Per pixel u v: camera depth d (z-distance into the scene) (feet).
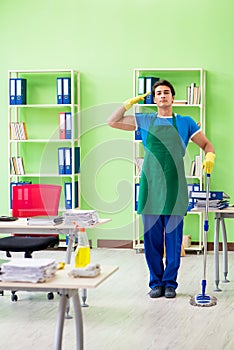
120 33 30.09
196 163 28.60
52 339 16.31
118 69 30.12
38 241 20.38
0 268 12.42
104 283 22.53
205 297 19.83
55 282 12.16
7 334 16.74
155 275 20.58
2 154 30.99
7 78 30.91
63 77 29.53
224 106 29.22
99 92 30.27
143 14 29.89
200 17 29.40
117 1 30.07
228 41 29.19
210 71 29.35
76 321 13.47
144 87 28.99
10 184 30.17
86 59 30.37
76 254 13.07
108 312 18.78
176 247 20.22
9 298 20.54
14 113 30.83
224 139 29.25
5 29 30.94
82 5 30.35
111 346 15.75
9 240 20.54
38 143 30.63
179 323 17.66
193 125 20.03
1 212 31.04
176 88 29.66
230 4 29.12
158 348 15.61
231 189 29.22
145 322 17.76
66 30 30.50
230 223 29.25
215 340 16.21
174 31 29.63
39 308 19.29
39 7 30.66
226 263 22.81
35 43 30.73
